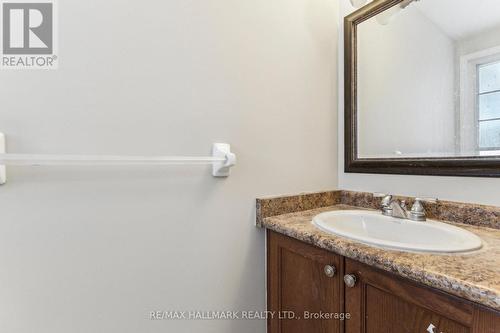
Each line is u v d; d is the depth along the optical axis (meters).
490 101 0.85
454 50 0.93
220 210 0.95
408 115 1.05
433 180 0.97
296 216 1.05
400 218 0.96
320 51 1.24
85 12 0.71
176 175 0.86
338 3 1.30
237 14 0.98
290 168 1.13
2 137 0.63
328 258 0.80
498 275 0.53
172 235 0.86
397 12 1.08
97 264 0.75
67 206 0.70
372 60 1.17
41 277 0.68
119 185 0.77
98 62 0.73
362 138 1.21
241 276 1.01
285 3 1.12
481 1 0.88
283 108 1.11
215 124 0.93
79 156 0.66
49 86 0.68
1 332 0.64
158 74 0.82
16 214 0.65
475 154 0.88
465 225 0.87
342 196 1.28
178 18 0.85
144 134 0.80
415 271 0.57
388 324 0.66
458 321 0.53
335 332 0.79
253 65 1.02
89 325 0.74
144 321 0.82
